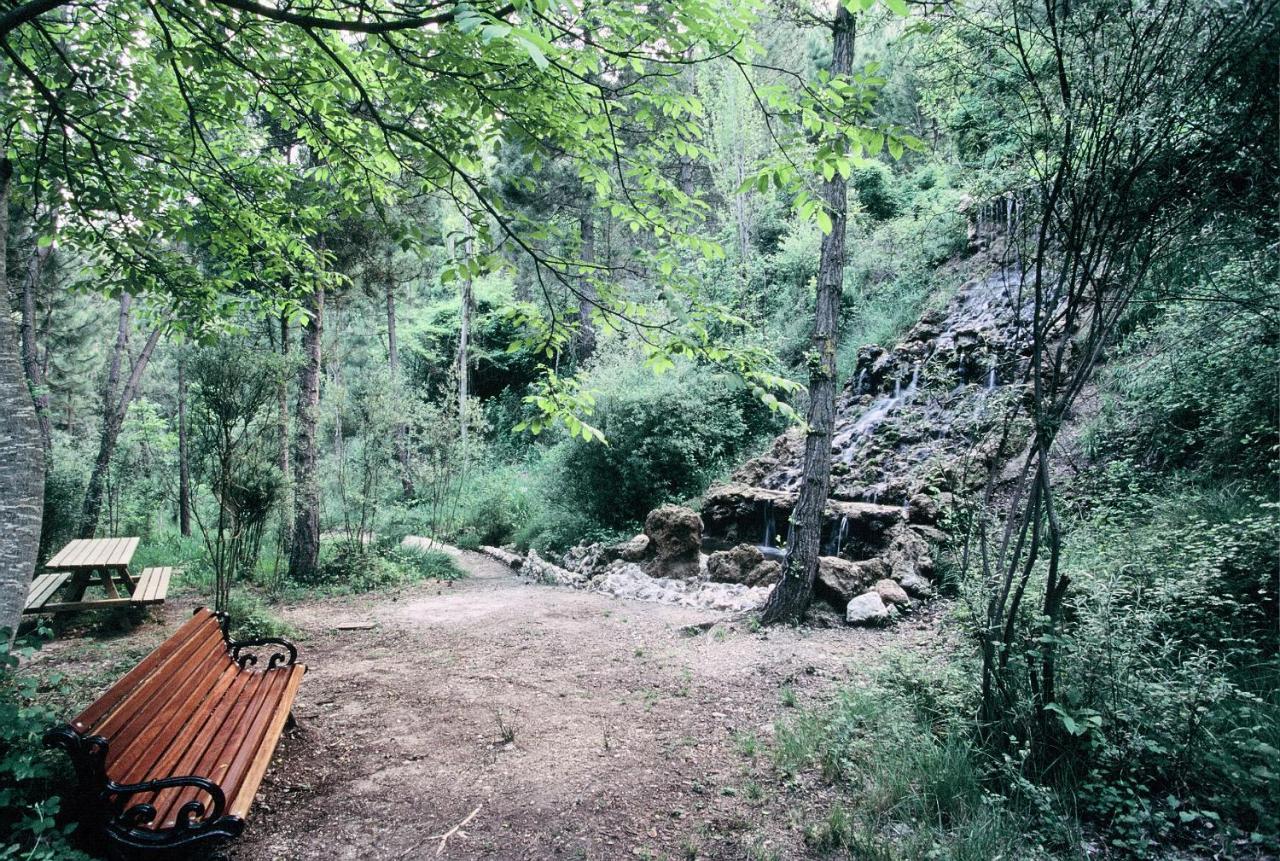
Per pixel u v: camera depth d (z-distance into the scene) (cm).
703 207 397
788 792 342
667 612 770
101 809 242
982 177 420
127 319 1173
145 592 678
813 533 662
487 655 599
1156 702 307
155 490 1485
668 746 404
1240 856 257
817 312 669
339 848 297
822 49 1706
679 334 387
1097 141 293
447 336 2616
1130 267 314
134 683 284
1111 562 394
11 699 280
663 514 965
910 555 745
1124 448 646
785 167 334
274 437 836
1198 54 269
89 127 440
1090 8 290
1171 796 281
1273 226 301
